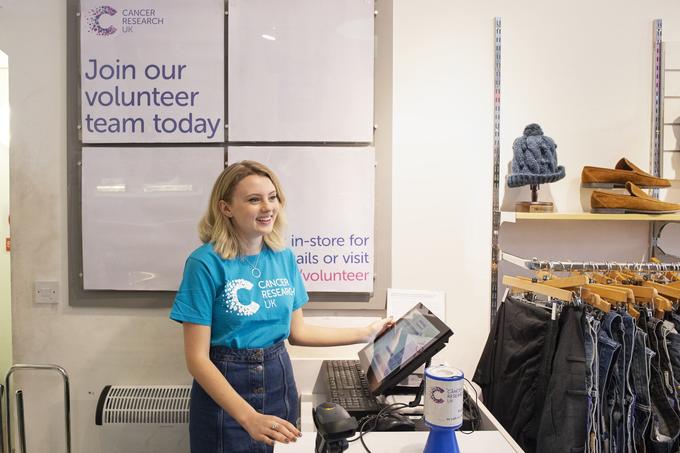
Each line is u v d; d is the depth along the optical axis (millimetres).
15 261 1948
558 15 1966
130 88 1905
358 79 1911
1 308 2719
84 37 1896
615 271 1736
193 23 1897
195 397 1499
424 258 1976
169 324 1959
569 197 1999
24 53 1913
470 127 1964
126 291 1945
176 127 1914
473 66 1957
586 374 1417
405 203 1965
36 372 1969
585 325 1445
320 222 1929
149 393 1893
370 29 1909
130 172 1919
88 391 1971
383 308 1959
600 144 1993
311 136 1915
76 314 1957
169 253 1932
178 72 1905
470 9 1949
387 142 1938
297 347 1975
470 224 1978
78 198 1930
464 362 2004
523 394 1607
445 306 1868
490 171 1973
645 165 2000
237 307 1438
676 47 1971
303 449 1180
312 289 1938
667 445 1459
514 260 1820
